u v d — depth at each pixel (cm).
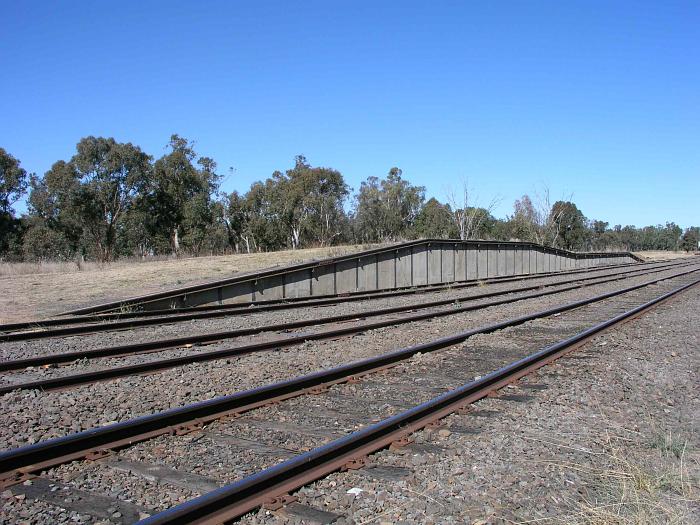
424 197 9031
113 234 6122
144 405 758
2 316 1684
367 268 2842
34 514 443
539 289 2869
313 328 1502
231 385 870
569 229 9519
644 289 2755
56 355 1042
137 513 450
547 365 1016
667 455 595
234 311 1798
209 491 486
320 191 7838
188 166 6538
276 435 646
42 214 6419
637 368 1013
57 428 660
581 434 656
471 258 3778
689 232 15912
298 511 450
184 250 6475
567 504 475
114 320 1614
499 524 437
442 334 1398
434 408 712
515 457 579
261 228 7581
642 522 443
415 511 457
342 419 710
